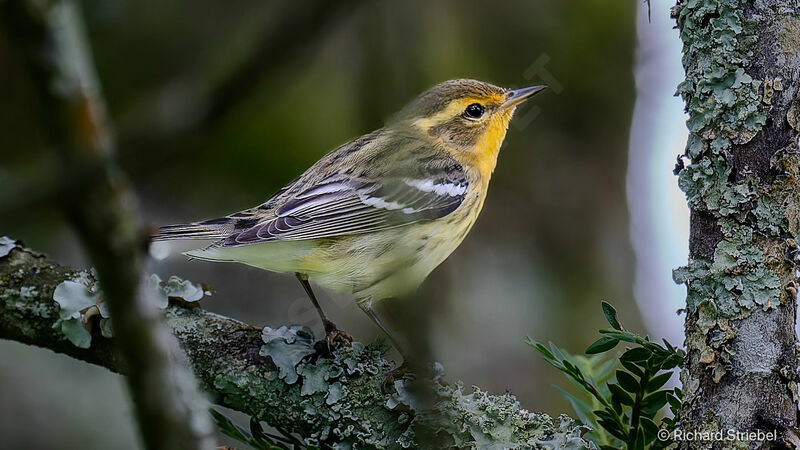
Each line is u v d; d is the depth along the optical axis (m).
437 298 14.16
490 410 7.15
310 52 5.08
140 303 3.78
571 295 14.85
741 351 5.79
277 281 14.37
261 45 3.66
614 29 15.10
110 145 3.16
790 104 5.87
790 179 5.84
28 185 3.17
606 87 15.23
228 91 3.81
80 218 3.29
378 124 13.66
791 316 5.85
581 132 15.32
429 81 13.59
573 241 15.09
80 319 7.33
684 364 6.04
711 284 5.90
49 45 2.93
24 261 7.67
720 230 5.91
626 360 6.46
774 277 5.81
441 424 7.08
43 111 3.00
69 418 12.66
